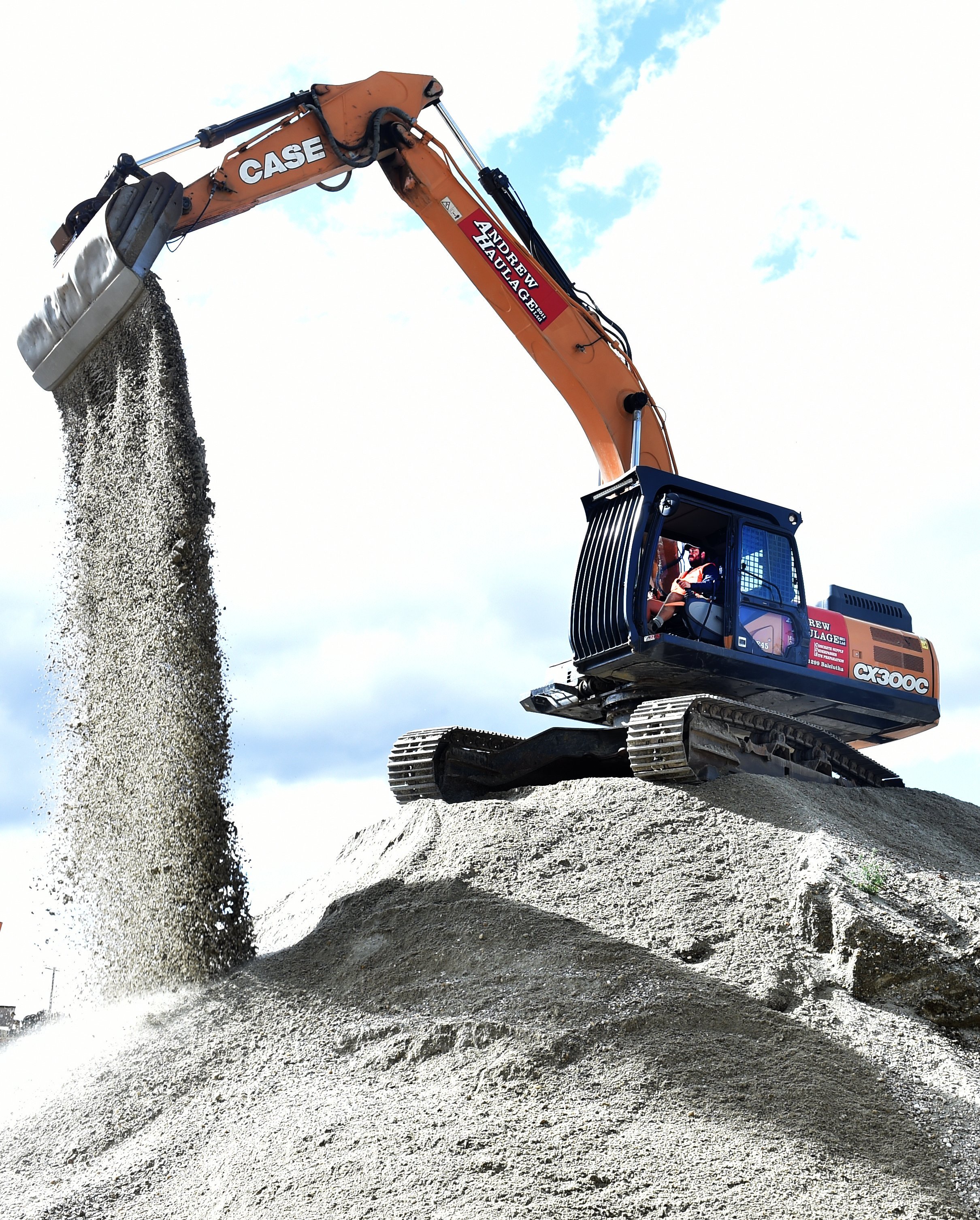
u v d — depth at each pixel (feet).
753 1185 17.29
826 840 27.71
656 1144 18.21
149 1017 25.88
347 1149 18.48
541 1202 16.44
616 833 29.01
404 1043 22.04
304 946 27.43
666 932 24.82
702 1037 21.33
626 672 34.06
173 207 31.27
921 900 26.37
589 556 34.86
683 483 34.27
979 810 36.47
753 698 36.86
